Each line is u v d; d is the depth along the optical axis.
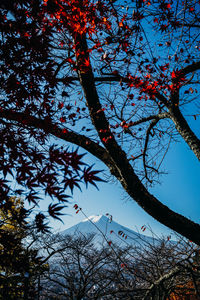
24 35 2.86
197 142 4.10
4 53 2.97
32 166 2.31
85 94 3.40
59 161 2.13
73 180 2.08
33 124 3.08
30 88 3.36
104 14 3.84
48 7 2.84
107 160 3.84
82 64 3.29
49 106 3.69
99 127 3.35
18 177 2.28
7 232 2.31
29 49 2.99
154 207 3.23
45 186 2.18
